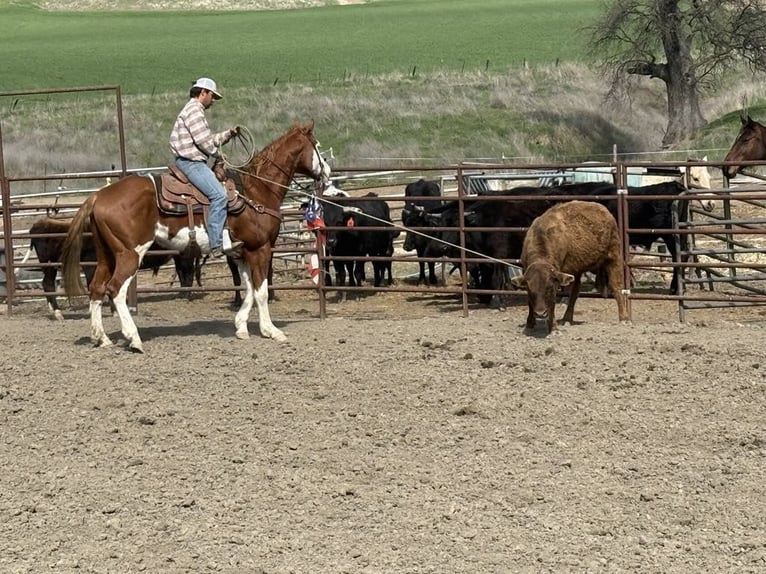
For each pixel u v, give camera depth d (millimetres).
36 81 53344
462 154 36781
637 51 41656
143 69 56812
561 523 7043
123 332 11547
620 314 12586
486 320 13125
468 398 9547
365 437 8734
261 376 10438
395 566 6469
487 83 46094
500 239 14789
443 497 7496
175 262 16234
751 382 9656
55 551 6801
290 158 12258
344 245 16750
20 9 84188
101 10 86250
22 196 19703
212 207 11547
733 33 40781
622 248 12836
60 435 8961
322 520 7164
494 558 6555
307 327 12945
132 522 7207
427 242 16812
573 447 8391
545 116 40625
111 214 11352
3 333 12953
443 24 73438
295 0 89500
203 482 7879
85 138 38969
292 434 8828
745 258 17172
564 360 10547
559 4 81312
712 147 37000
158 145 38531
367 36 69062
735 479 7703
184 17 81500
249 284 12242
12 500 7637
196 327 13211
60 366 11016
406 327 12648
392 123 40000
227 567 6508
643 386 9688
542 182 20625
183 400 9773
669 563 6461
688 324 12469
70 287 11727
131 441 8781
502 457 8211
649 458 8133
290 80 51906
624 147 39938
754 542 6711
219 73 55219
